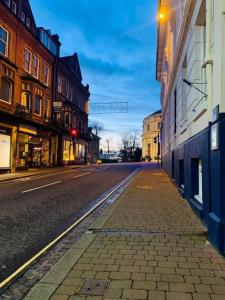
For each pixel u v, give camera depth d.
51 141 35.47
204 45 8.70
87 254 5.24
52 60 34.78
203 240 5.98
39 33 33.44
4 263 5.15
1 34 24.22
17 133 26.31
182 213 8.50
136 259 4.99
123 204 9.96
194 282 4.11
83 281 4.18
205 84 7.67
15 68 26.02
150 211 8.80
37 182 18.08
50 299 3.71
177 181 13.94
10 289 4.21
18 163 26.78
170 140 19.70
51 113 34.84
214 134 5.78
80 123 48.66
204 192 6.96
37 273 4.74
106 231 6.72
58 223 7.94
